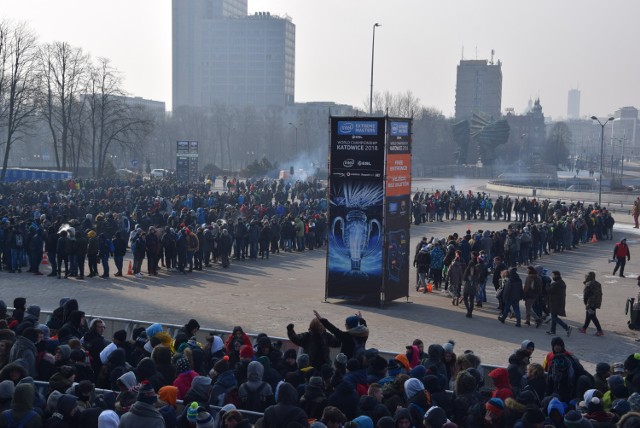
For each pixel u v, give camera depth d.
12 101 80.12
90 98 96.38
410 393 11.80
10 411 10.56
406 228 30.20
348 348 15.51
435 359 14.22
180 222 42.31
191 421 10.81
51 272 34.44
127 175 101.50
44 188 64.81
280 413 10.51
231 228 39.97
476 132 149.88
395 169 29.09
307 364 13.93
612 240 53.69
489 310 29.45
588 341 25.09
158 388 12.29
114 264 38.47
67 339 15.17
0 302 16.91
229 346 15.53
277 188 73.00
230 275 35.66
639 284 27.09
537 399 11.98
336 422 10.07
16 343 13.41
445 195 64.31
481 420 11.58
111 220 39.44
